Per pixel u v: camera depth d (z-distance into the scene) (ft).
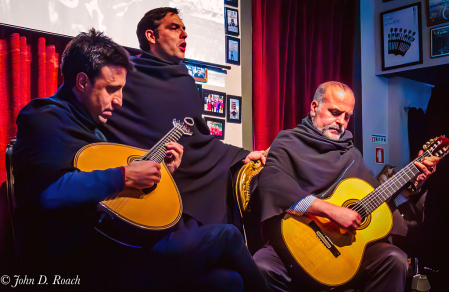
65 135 4.25
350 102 7.38
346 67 13.48
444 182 12.21
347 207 6.47
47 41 7.77
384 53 15.24
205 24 10.20
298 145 7.13
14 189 4.08
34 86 7.54
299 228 6.13
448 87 15.21
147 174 4.24
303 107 12.05
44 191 3.90
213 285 4.44
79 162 4.22
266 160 7.00
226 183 6.56
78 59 4.55
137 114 5.99
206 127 6.81
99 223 4.10
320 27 12.79
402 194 6.97
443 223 11.98
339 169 7.00
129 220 4.12
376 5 15.51
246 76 11.14
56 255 4.01
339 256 6.00
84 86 4.59
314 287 5.95
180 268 4.35
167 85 6.36
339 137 7.42
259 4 11.19
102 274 4.14
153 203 4.41
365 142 14.83
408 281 7.54
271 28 11.43
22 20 7.34
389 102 15.93
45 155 4.00
